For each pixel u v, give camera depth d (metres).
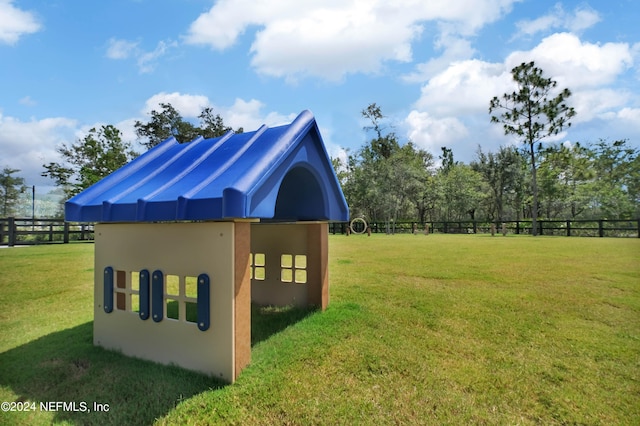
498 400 2.33
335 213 4.34
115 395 2.37
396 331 3.66
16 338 3.47
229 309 2.52
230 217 2.35
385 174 27.00
